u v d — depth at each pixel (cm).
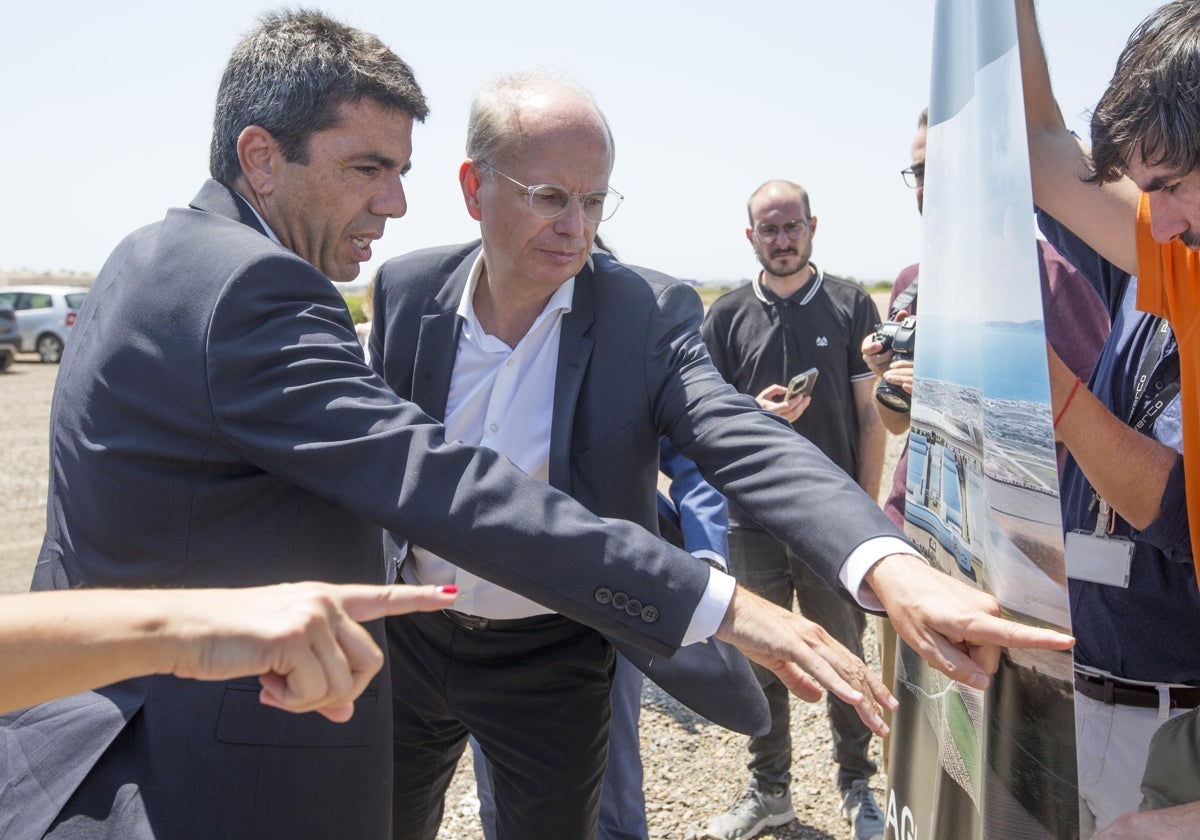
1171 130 135
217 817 137
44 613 94
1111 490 173
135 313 144
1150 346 187
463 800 345
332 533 150
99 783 136
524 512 146
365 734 150
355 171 158
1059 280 255
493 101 187
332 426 140
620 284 200
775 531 160
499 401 202
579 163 183
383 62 159
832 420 366
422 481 142
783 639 143
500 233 189
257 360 139
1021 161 129
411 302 213
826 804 339
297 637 97
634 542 150
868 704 138
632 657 193
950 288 161
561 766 211
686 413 183
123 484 142
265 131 154
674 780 356
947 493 162
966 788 151
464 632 208
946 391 162
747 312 376
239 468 143
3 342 1889
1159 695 190
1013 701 136
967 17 155
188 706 138
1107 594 193
